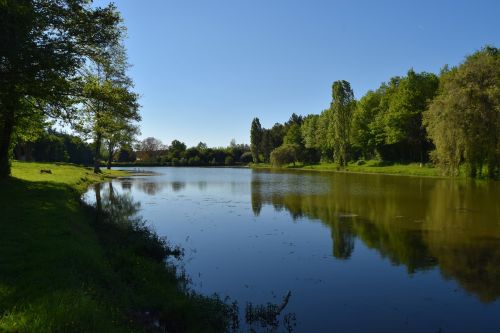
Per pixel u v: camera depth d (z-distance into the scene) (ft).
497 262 42.09
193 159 386.52
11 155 90.38
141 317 24.45
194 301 28.68
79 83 60.64
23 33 47.24
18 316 18.24
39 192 64.03
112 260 35.06
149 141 482.28
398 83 248.11
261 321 28.37
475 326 27.94
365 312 30.12
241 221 66.03
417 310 30.58
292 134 370.94
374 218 67.92
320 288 35.06
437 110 130.00
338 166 250.98
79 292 21.63
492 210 74.49
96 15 58.08
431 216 69.05
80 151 316.40
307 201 90.89
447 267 40.63
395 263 42.16
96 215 59.57
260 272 39.32
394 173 196.03
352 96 248.93
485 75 126.00
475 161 133.69
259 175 202.80
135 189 117.91
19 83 52.16
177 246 48.98
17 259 27.32
